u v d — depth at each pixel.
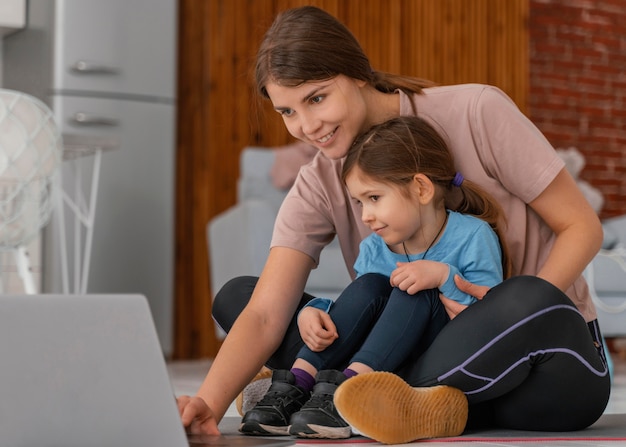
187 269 6.19
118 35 5.73
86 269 4.12
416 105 2.08
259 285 2.08
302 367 1.94
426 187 1.96
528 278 1.84
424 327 1.90
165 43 5.87
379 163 1.94
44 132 3.28
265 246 5.13
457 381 1.83
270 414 1.84
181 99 6.20
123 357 1.36
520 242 2.07
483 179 2.07
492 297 1.83
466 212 2.05
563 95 7.55
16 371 1.29
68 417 1.31
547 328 1.81
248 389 2.14
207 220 6.21
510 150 2.03
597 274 5.19
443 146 2.02
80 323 1.34
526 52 7.32
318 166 2.19
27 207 3.25
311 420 1.77
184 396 1.78
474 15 7.13
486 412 2.07
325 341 1.92
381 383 1.70
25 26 5.79
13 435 1.27
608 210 7.70
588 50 7.64
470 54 7.12
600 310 5.15
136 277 5.79
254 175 5.71
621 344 7.28
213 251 5.70
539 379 1.88
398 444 1.73
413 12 6.95
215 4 6.23
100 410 1.33
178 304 6.16
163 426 1.37
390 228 1.96
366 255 2.08
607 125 7.71
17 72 5.91
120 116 5.74
